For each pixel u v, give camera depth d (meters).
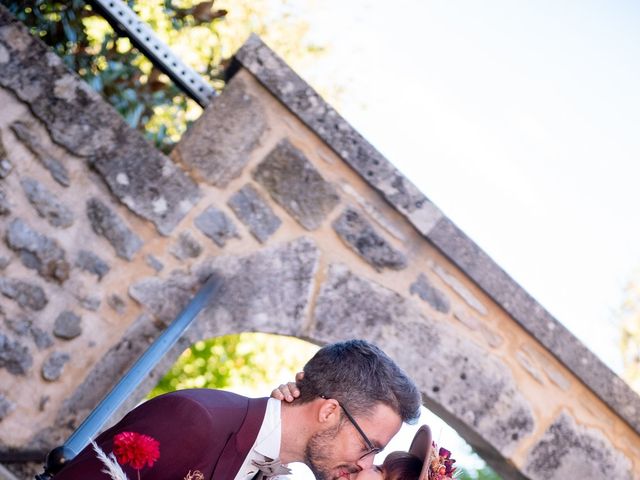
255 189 3.79
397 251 3.96
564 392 4.17
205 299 3.55
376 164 3.89
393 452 2.28
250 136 3.80
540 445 4.11
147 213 3.61
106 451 1.92
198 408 1.99
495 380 4.06
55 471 2.28
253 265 3.75
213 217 3.71
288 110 3.85
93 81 3.84
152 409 2.00
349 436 2.10
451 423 4.15
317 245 3.85
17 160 3.45
